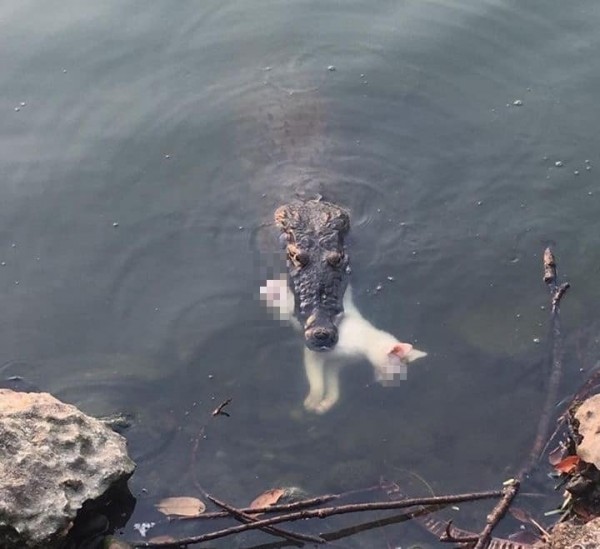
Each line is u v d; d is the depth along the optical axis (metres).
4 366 4.13
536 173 4.70
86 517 3.75
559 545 3.61
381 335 4.14
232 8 5.61
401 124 4.97
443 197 4.64
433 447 3.90
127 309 4.29
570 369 4.05
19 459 3.67
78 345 4.19
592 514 3.72
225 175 4.77
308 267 4.36
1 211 4.62
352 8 5.60
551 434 3.90
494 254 4.41
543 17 5.39
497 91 5.07
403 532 3.73
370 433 3.94
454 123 4.95
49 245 4.50
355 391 4.04
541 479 3.81
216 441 3.94
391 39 5.38
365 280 4.36
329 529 3.75
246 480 3.86
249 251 4.47
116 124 4.98
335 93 5.14
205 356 4.14
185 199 4.66
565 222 4.50
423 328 4.19
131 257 4.45
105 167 4.79
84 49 5.34
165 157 4.84
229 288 4.34
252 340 4.18
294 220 4.50
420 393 4.02
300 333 4.21
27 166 4.79
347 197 4.67
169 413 4.00
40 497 3.64
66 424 3.78
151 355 4.15
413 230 4.52
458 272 4.36
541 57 5.21
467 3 5.50
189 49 5.38
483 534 3.66
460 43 5.31
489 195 4.63
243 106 5.09
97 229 4.55
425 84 5.15
